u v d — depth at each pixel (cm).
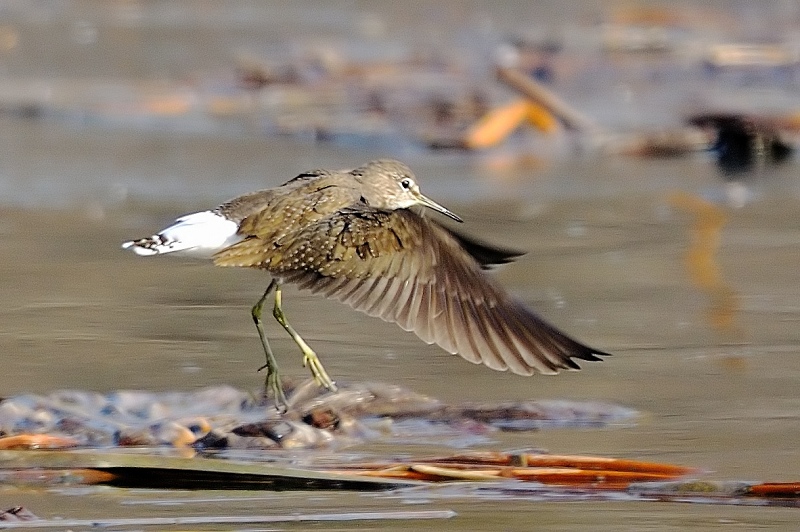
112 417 1030
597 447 963
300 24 2997
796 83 2433
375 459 945
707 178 1881
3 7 3184
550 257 1494
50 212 1678
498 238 1570
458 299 835
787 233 1590
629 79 2478
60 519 830
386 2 3222
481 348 819
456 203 1734
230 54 2698
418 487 890
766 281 1402
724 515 841
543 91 2120
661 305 1327
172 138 2109
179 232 898
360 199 945
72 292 1368
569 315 1291
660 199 1764
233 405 1058
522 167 1955
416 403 1051
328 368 1146
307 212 916
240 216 912
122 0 3288
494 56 2611
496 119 2083
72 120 2216
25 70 2555
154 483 897
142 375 1118
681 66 2569
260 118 2242
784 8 2994
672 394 1077
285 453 964
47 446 965
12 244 1540
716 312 1298
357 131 2138
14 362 1146
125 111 2275
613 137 2077
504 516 838
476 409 1043
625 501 866
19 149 2009
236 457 958
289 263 863
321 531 812
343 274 848
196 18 3084
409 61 2628
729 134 2033
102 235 1580
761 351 1182
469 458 933
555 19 2975
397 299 837
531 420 1028
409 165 1956
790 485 873
